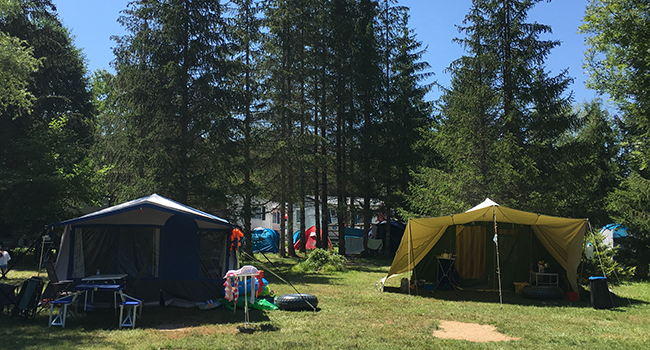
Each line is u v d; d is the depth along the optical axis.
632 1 15.77
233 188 18.20
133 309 7.75
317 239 25.62
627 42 15.98
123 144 17.12
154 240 9.80
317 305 9.77
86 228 9.59
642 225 16.75
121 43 19.03
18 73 15.41
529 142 18.09
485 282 13.39
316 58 23.20
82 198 18.02
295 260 22.77
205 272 10.05
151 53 16.88
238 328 7.54
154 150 16.48
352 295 11.62
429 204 18.45
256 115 21.30
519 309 9.95
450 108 19.64
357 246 27.73
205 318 8.41
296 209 36.81
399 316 8.88
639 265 17.48
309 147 22.38
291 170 21.42
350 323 8.09
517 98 18.19
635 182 16.78
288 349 6.31
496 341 6.98
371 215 27.23
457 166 18.56
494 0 18.98
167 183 16.11
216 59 17.62
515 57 18.25
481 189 17.53
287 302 9.28
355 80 23.75
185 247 9.91
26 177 17.02
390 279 15.19
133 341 6.62
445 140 18.50
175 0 16.94
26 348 6.07
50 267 8.26
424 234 13.02
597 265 12.57
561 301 11.21
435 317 8.88
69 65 23.20
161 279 9.58
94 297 9.13
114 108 17.59
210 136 17.03
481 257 13.55
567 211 17.61
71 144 19.61
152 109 16.55
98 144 22.84
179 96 17.16
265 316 8.61
